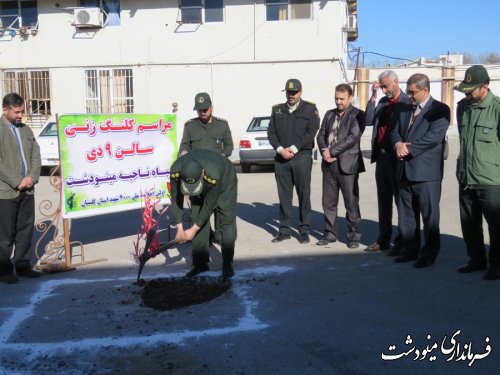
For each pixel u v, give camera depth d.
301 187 7.15
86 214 6.37
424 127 5.84
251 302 5.06
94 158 6.40
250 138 15.20
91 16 19.31
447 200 10.27
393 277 5.66
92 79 20.12
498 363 3.84
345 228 8.16
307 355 4.01
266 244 7.26
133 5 19.45
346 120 6.81
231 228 5.69
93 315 4.85
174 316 4.78
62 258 6.70
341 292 5.25
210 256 6.68
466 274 5.70
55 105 20.39
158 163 7.05
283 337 4.31
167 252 7.00
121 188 6.68
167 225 8.73
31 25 20.20
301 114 7.03
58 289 5.60
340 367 3.83
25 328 4.60
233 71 19.14
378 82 6.51
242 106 19.22
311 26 18.48
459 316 4.61
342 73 19.84
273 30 18.70
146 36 19.52
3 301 5.26
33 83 20.48
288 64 18.77
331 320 4.60
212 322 4.63
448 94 31.06
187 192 4.93
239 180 14.04
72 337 4.41
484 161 5.31
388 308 4.82
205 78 19.34
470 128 5.44
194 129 6.99
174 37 19.34
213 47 19.16
